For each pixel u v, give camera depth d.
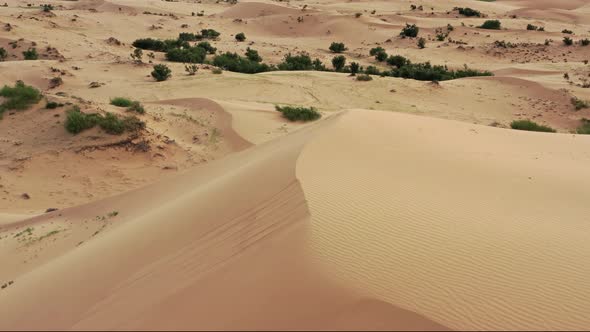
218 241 8.46
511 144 17.30
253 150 18.58
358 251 6.71
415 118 18.27
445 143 14.83
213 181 14.29
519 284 6.44
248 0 103.12
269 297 5.77
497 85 41.81
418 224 7.98
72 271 10.41
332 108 33.91
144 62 46.59
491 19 81.12
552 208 9.93
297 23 74.12
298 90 38.19
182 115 28.36
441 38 66.88
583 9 98.81
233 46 61.09
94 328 6.94
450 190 10.17
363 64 55.28
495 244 7.64
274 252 6.83
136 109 26.69
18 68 39.12
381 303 5.41
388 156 12.03
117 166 22.83
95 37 58.44
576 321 5.77
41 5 86.44
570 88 39.38
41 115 25.55
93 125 24.25
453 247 7.31
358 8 92.19
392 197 9.09
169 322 6.08
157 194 17.17
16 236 15.82
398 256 6.74
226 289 6.30
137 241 10.61
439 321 5.24
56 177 21.84
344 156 11.52
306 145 12.13
